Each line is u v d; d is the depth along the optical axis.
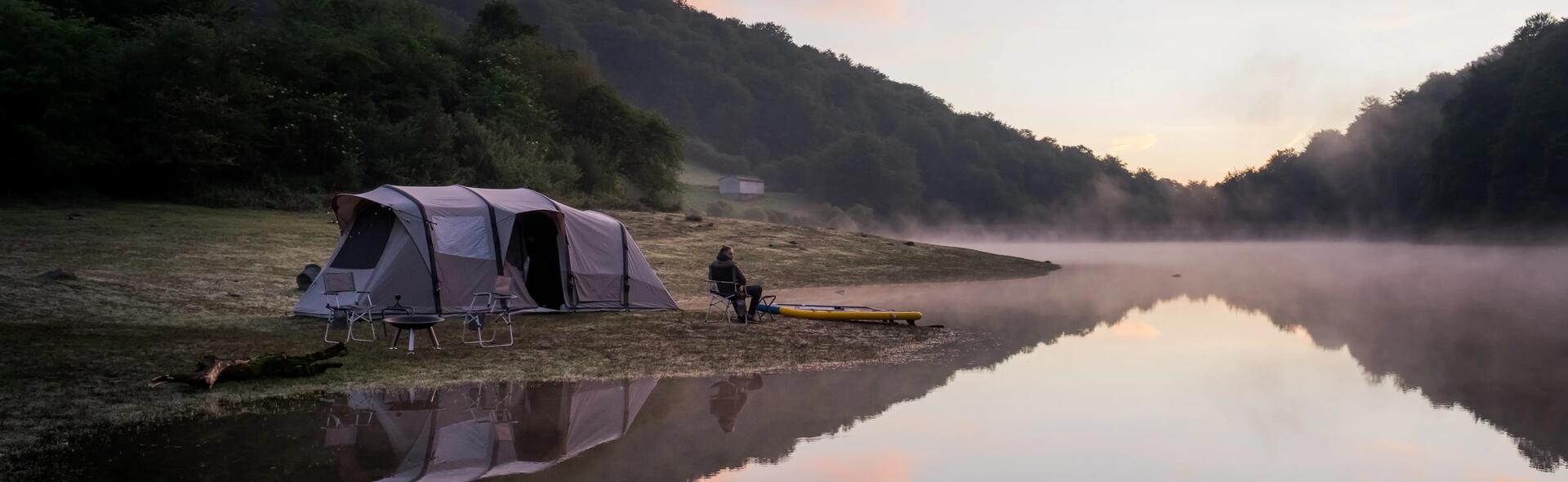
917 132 184.62
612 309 16.78
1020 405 9.71
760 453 7.74
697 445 7.97
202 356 10.87
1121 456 7.79
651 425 8.70
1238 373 11.81
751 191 132.25
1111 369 11.99
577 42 196.88
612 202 43.50
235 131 31.97
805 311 16.42
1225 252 61.66
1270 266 41.72
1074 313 18.98
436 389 10.03
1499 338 15.14
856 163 147.62
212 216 26.78
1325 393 10.46
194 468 6.92
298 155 35.19
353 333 13.16
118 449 7.37
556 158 46.81
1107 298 22.78
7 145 27.75
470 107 45.12
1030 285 26.92
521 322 15.09
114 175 30.38
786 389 10.47
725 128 197.50
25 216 23.22
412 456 7.45
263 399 9.30
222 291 16.12
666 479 6.99
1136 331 16.05
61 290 14.53
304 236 23.72
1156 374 11.65
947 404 9.72
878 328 15.56
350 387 9.95
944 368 11.91
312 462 7.18
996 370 11.84
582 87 57.00
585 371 11.22
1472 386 10.96
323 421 8.51
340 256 14.93
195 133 30.02
